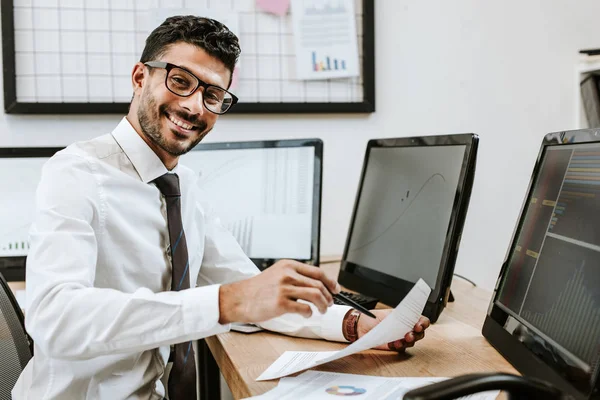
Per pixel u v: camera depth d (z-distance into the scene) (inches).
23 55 68.2
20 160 64.9
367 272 55.1
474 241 83.0
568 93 83.8
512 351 36.4
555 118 83.9
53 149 65.4
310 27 74.5
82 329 31.8
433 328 44.7
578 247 32.5
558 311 32.6
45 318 32.2
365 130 78.3
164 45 41.9
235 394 37.0
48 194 37.1
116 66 70.3
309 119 76.4
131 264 40.9
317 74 75.0
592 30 83.7
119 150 42.6
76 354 32.2
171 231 43.0
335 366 36.2
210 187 64.7
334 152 77.6
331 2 74.8
